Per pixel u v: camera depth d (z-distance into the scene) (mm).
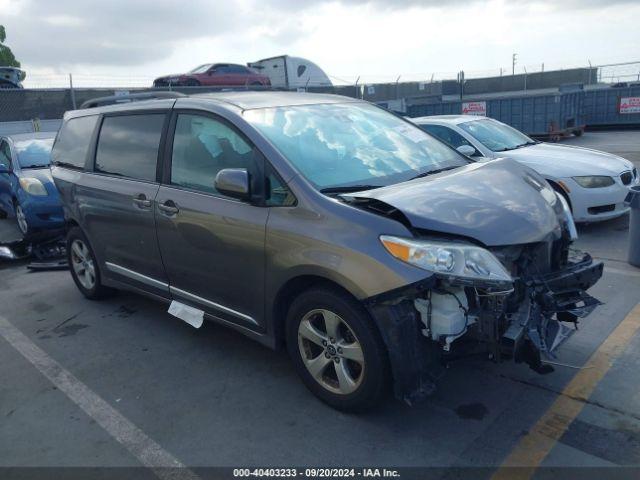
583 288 3461
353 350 3088
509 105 19516
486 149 7543
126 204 4402
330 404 3322
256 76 21703
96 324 4883
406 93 26484
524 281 3150
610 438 2957
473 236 2928
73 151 5297
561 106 18797
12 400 3676
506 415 3203
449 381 3568
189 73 20297
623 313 4492
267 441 3090
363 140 3932
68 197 5195
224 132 3738
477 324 2904
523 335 2916
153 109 4367
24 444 3180
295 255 3170
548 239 3258
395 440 3031
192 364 4035
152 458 3000
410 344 2875
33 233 7180
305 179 3295
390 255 2852
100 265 5062
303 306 3270
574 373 3609
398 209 2975
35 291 5879
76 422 3379
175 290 4227
